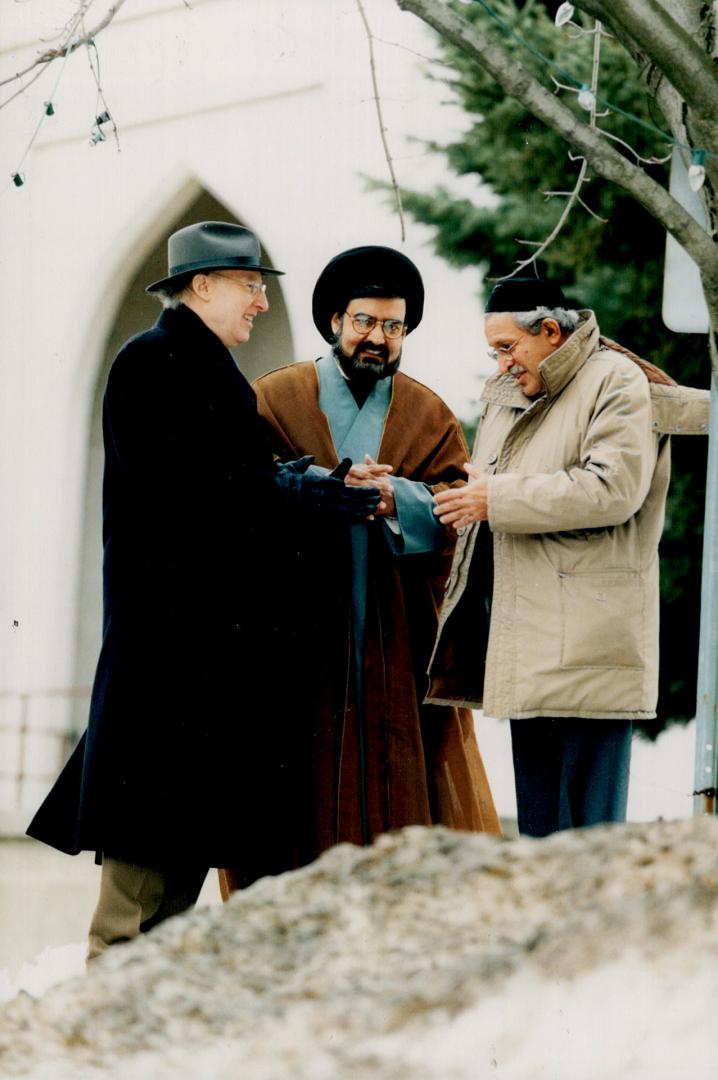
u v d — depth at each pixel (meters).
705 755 9.51
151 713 10.49
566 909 7.36
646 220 18.34
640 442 10.17
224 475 10.55
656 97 9.48
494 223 18.80
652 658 10.36
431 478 11.32
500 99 18.67
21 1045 7.14
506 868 7.82
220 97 24.19
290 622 10.78
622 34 9.40
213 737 10.52
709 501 9.70
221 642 10.59
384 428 11.33
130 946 7.96
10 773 27.53
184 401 10.60
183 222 25.77
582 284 18.41
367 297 11.12
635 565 10.34
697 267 9.46
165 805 10.43
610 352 10.52
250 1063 6.66
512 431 10.55
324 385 11.38
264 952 7.70
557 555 10.29
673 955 6.36
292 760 10.75
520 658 10.27
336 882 8.15
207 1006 7.26
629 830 7.88
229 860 10.52
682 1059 5.95
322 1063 6.50
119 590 10.63
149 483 10.57
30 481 27.67
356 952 7.47
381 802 10.89
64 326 27.03
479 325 20.19
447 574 11.16
